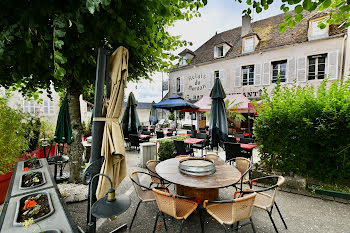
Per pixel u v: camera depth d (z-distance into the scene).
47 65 2.50
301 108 4.14
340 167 3.88
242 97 9.33
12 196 1.99
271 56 13.20
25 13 1.60
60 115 3.99
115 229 2.67
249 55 14.21
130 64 3.35
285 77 12.85
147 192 3.14
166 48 3.21
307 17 13.41
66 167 5.66
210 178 2.87
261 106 4.78
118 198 1.46
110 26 2.12
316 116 3.97
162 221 2.97
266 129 4.56
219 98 6.80
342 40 10.77
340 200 3.59
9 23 1.75
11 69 2.76
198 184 2.62
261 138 4.71
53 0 1.68
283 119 4.29
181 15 2.55
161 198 2.39
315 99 4.08
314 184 4.11
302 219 3.02
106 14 2.09
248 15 2.37
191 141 6.63
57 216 1.61
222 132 6.55
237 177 2.91
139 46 2.66
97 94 2.15
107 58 2.23
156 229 2.77
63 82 3.60
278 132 4.42
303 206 3.42
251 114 13.02
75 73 2.91
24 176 2.58
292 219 3.02
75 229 1.42
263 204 2.67
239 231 2.72
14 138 4.05
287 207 3.39
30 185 2.29
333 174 3.94
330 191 3.77
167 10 1.96
